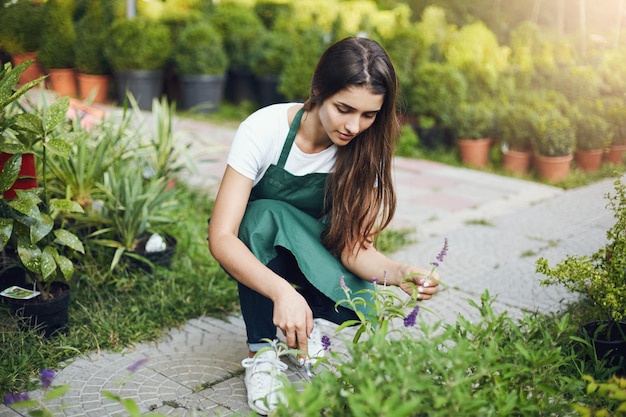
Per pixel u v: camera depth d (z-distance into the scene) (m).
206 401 2.26
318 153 2.20
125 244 3.15
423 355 1.59
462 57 6.71
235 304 3.00
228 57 8.27
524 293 3.29
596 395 2.05
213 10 9.05
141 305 2.84
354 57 1.92
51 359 2.41
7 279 2.83
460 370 1.55
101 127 3.63
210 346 2.64
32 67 7.64
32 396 2.21
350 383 1.67
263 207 2.23
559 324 1.93
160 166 3.87
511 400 1.63
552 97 6.13
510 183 5.42
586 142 5.76
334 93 1.94
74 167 3.22
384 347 1.64
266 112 2.17
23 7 7.38
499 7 8.85
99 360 2.48
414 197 4.95
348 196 2.21
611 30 7.18
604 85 6.38
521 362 1.82
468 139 5.96
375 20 8.36
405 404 1.41
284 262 2.28
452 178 5.50
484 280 3.46
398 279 2.18
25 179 2.59
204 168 5.33
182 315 2.81
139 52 7.45
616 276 2.38
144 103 7.64
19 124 2.38
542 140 5.56
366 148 2.17
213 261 3.37
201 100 7.66
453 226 4.33
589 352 2.33
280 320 1.86
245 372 2.45
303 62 6.89
